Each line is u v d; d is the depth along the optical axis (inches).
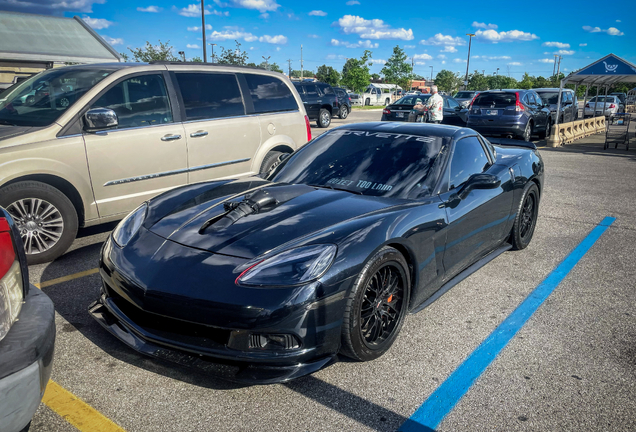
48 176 153.3
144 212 116.3
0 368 60.5
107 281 100.3
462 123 579.8
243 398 90.4
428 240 113.2
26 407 63.4
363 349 98.4
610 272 161.5
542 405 90.8
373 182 125.7
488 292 143.4
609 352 110.7
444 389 94.9
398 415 86.8
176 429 81.4
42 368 65.4
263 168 218.5
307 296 86.8
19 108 167.3
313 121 753.6
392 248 101.5
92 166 162.6
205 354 87.7
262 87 221.1
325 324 89.7
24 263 72.9
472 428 84.0
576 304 136.2
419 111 573.9
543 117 569.3
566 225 218.5
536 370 102.5
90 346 106.7
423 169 127.4
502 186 151.1
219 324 85.7
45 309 71.7
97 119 156.9
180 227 105.5
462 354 108.3
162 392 91.4
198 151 191.9
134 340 95.1
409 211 110.5
